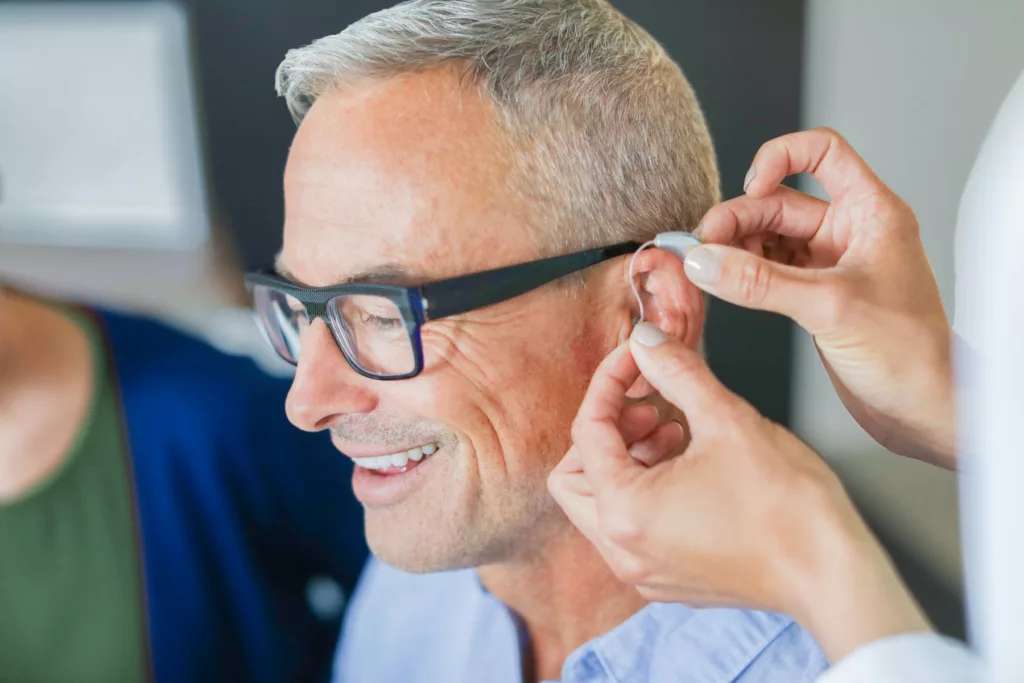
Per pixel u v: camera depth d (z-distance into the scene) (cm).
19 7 184
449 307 76
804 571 56
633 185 83
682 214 88
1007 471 49
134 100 190
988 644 51
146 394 113
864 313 66
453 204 76
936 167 147
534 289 79
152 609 113
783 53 152
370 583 118
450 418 80
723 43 153
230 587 117
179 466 113
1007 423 49
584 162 80
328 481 121
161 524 113
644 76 85
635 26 88
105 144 197
